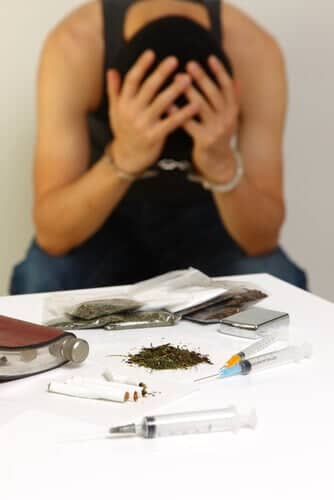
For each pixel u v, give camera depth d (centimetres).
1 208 214
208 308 125
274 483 71
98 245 220
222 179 221
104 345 111
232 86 218
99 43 210
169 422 80
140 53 211
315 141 229
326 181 232
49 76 211
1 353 96
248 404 89
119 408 88
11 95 210
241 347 109
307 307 129
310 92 227
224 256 226
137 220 219
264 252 229
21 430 82
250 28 218
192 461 75
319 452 77
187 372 99
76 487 70
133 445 78
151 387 94
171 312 121
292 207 230
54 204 216
